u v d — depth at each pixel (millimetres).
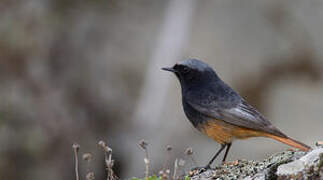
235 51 19094
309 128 16734
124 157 17797
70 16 19078
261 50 19250
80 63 19047
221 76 18438
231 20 19875
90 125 18141
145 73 19484
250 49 19219
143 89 18641
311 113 17219
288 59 19062
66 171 16984
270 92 18203
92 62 19250
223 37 19406
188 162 14750
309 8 19984
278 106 17641
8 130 16781
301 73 18844
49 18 18125
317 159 6062
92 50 19484
